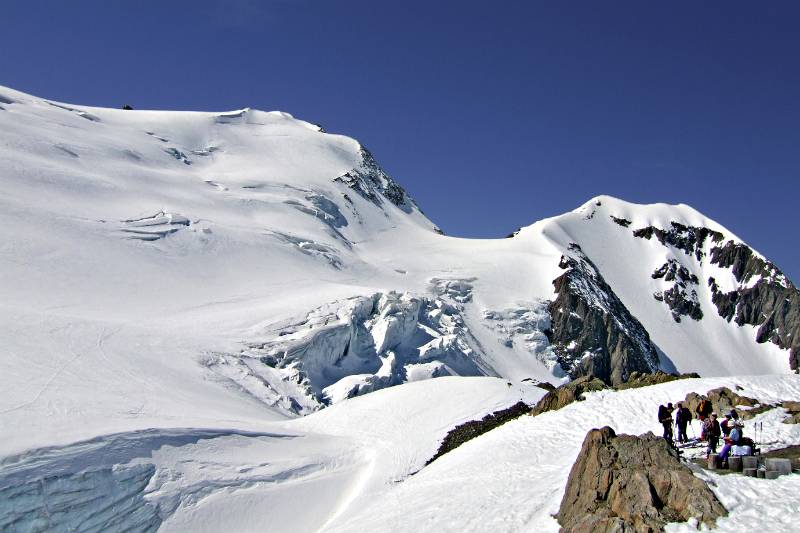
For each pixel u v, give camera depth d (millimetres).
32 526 28688
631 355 113000
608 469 23594
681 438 29062
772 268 155250
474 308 108812
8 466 29359
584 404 34844
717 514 20859
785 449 26281
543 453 31125
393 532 27625
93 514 30328
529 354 103750
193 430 36812
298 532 33375
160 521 31750
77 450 31516
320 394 65188
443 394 46469
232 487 34531
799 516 20125
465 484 30234
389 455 38969
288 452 38719
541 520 24531
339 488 36656
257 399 55031
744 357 144000
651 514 21516
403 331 82438
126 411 38406
